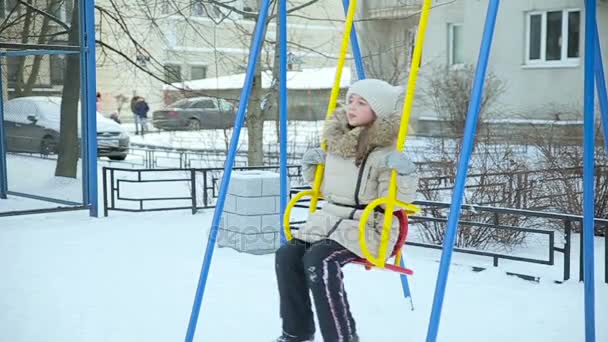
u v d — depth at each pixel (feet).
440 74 58.65
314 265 11.09
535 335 14.02
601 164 27.96
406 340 13.75
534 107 57.67
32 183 30.19
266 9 13.11
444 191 29.12
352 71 56.34
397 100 11.77
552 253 18.60
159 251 21.91
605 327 14.44
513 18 59.06
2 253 21.50
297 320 12.15
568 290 17.40
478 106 10.13
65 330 14.23
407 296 16.43
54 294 16.88
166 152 60.59
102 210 31.30
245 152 54.39
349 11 13.14
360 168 11.59
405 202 11.09
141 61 45.19
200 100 84.12
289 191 22.53
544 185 27.86
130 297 16.67
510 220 23.02
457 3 60.23
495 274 18.97
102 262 20.30
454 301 16.42
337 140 11.73
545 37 57.57
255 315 15.35
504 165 29.76
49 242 23.24
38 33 28.25
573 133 48.93
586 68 12.87
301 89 86.28
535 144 37.83
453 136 46.14
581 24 55.57
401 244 11.77
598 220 18.07
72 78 28.48
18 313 15.34
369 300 16.44
